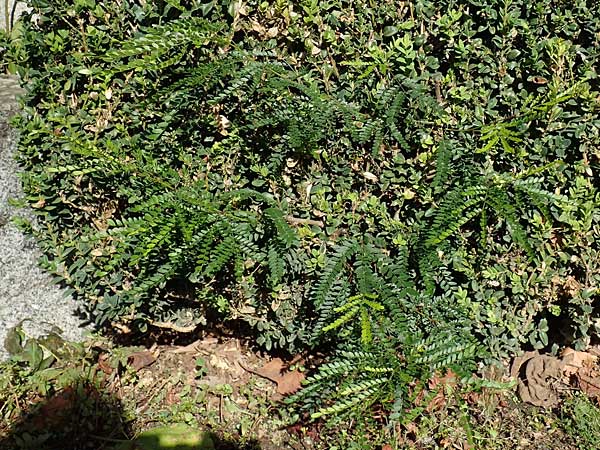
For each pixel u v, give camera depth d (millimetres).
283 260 1156
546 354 1377
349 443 1228
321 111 1116
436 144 1191
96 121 1238
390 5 1167
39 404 1331
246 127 1198
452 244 1264
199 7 1177
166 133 1238
